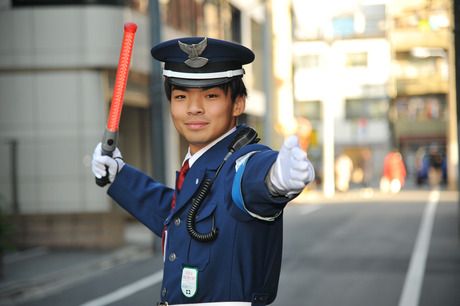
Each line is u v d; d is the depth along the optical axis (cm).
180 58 315
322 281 1411
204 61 310
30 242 2041
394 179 5225
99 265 1762
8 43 2233
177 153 2952
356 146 7656
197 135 316
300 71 7725
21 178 2195
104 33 2239
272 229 310
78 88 2230
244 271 304
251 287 305
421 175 5819
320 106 7712
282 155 267
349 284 1373
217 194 307
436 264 1630
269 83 4178
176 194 329
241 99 326
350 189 5853
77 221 2041
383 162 7588
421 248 1927
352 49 7631
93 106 2225
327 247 1970
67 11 2230
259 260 308
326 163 5122
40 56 2223
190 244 309
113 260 1836
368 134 7625
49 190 2195
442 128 7012
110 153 358
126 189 363
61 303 1284
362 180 5847
